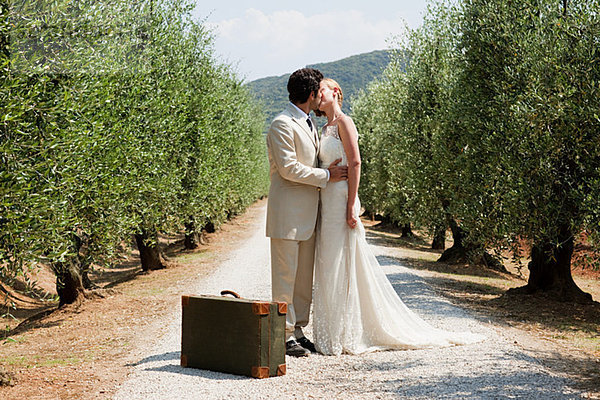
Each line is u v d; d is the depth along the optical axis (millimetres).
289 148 5410
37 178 6348
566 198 9695
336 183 5625
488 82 11578
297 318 5773
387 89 23859
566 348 6812
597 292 15453
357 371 4926
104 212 9289
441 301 10023
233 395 4270
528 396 4234
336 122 5746
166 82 14430
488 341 6223
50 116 6750
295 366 5094
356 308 5609
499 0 11484
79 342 8016
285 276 5539
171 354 6008
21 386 5176
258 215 46812
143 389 4539
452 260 17578
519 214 9797
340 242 5590
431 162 16688
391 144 23141
